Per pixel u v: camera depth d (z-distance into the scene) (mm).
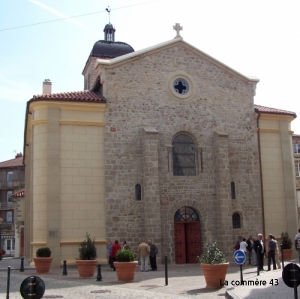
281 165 27750
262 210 26656
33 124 24031
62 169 23469
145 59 26000
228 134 26812
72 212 23188
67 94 25062
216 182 25812
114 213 23812
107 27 38906
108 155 24297
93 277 18750
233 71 27609
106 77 25062
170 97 26062
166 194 24938
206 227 25328
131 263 17328
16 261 33312
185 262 24938
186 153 26078
